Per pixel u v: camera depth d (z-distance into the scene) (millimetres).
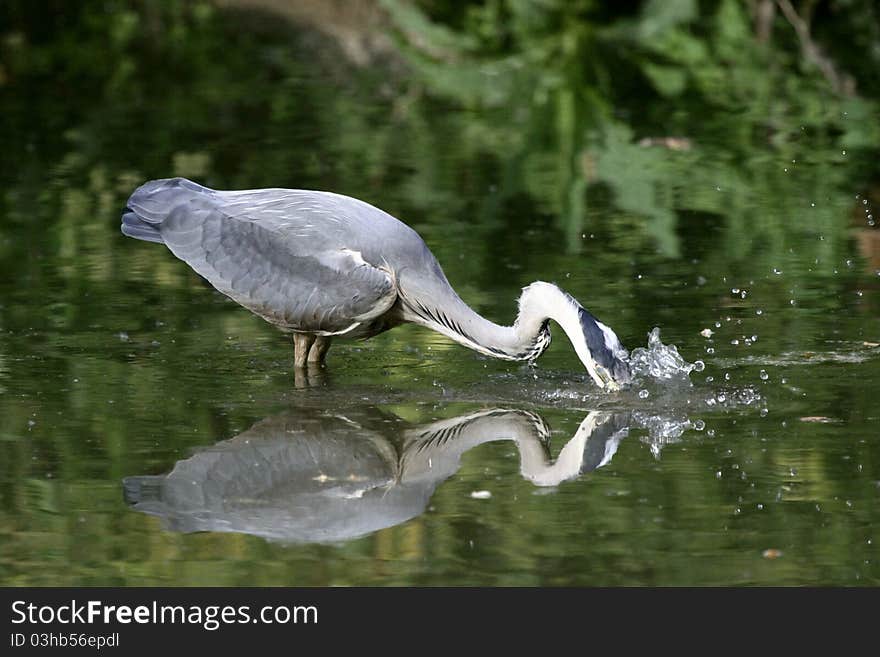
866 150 20766
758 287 14469
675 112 23203
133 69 27422
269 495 9602
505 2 27281
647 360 12141
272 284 12172
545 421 11062
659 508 9328
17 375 12016
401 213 17344
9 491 9586
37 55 28516
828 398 11398
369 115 23516
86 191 18641
